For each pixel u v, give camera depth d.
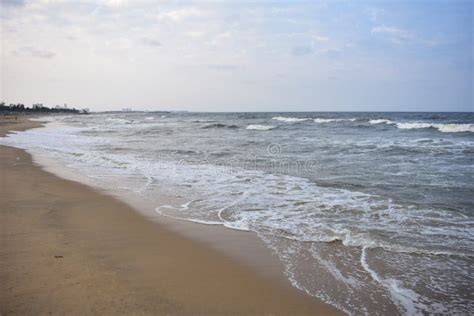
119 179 11.62
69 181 11.21
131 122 62.00
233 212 7.86
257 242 6.09
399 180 10.77
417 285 4.61
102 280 4.48
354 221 7.11
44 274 4.54
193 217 7.54
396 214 7.52
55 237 6.02
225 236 6.39
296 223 7.04
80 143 23.69
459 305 4.16
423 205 8.15
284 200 8.76
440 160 14.45
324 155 16.38
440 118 47.47
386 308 4.08
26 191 9.55
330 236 6.31
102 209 8.09
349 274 4.91
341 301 4.22
